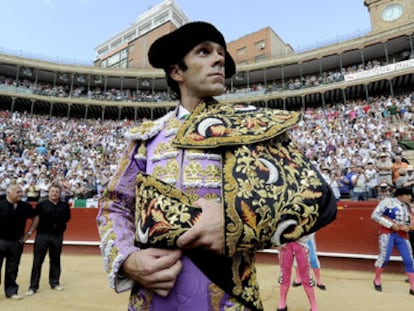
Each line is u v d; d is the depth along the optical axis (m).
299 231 0.75
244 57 35.97
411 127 14.34
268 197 0.76
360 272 6.13
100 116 31.98
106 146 20.81
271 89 28.02
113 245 0.95
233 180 0.79
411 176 7.98
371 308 3.91
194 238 0.77
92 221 8.56
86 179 11.94
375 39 24.12
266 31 35.22
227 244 0.74
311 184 0.79
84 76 30.92
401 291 4.70
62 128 23.58
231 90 30.91
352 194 8.69
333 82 25.02
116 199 1.08
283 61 27.81
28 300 4.41
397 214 4.62
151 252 0.84
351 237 6.47
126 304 4.18
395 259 5.86
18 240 4.74
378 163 8.55
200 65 1.14
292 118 0.96
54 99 28.22
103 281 5.51
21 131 20.97
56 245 5.09
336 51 25.69
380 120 17.28
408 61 21.98
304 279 3.69
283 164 0.84
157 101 30.55
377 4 26.03
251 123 0.94
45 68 29.11
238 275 0.86
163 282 0.81
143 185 0.92
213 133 0.93
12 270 4.61
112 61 44.44
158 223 0.82
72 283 5.38
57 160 16.62
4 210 4.65
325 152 14.09
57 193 5.16
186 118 1.09
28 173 12.73
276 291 4.71
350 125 17.73
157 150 1.07
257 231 0.73
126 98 30.67
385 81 23.67
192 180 0.92
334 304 4.07
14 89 26.92
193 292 0.84
